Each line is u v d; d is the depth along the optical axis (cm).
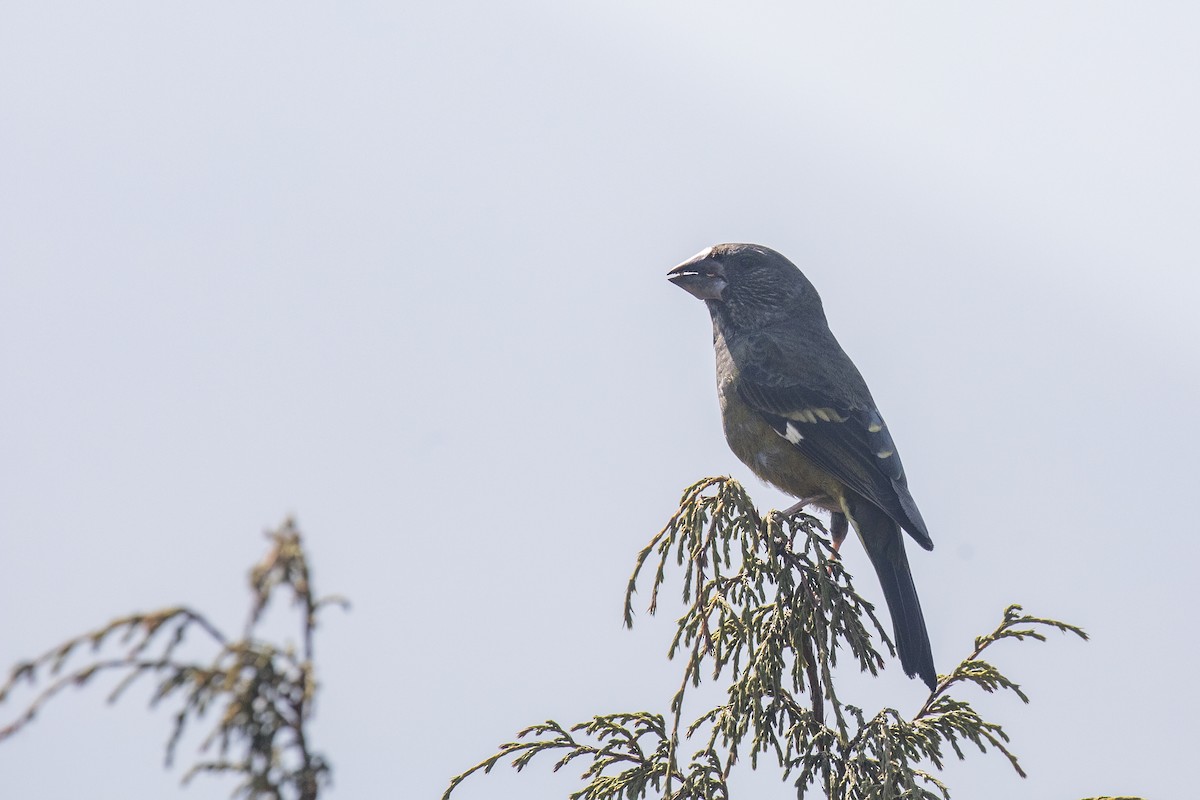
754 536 1058
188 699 582
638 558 1081
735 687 1038
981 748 993
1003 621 1023
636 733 1028
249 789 581
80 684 573
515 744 1012
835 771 1016
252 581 590
